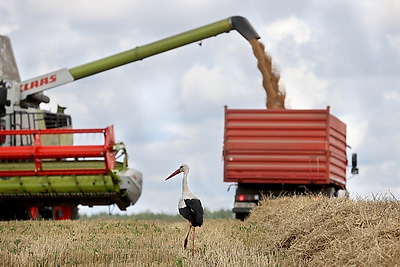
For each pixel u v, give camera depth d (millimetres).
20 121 81000
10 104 81438
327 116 77000
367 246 34812
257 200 78688
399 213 37312
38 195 75562
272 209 63688
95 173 74188
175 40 85562
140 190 76562
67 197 75812
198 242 49062
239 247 44656
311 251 38781
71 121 90375
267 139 77562
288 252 40594
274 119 77688
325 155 77062
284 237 42969
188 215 45938
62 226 60938
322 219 41125
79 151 73375
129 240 49906
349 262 34344
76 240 49688
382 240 34750
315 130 77250
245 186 79625
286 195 79312
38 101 86562
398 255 33031
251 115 77688
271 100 85562
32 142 80250
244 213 79000
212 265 38719
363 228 37125
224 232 55094
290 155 77438
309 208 46781
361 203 40969
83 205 77812
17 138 78812
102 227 59781
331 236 38531
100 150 73312
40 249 43375
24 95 84125
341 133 82688
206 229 57531
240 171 77625
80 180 74500
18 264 38531
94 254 41844
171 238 51594
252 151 77625
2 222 65312
